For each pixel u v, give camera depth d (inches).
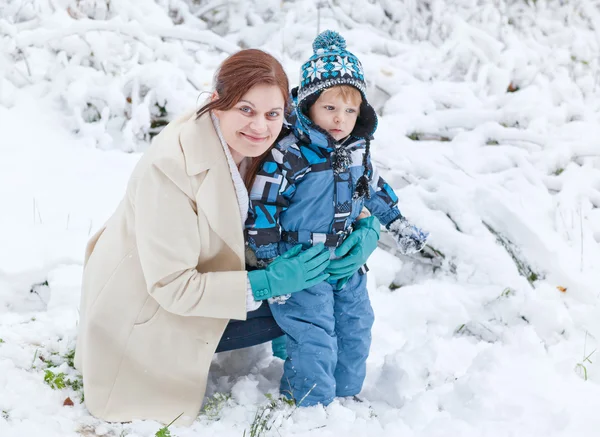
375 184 117.1
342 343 115.8
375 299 157.1
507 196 186.9
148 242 95.5
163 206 95.1
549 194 192.9
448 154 207.2
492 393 109.2
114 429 101.2
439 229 175.2
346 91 103.0
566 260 168.6
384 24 286.7
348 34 262.7
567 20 304.5
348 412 108.5
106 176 184.1
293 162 103.2
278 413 105.6
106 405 102.9
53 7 235.3
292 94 112.8
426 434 101.5
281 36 258.8
